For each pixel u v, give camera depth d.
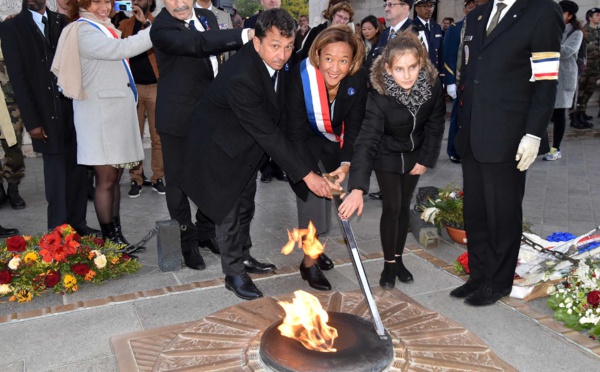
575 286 3.19
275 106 3.20
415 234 4.68
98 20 3.98
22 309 3.41
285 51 2.98
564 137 9.60
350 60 3.10
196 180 3.42
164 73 3.89
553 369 2.67
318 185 3.15
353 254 2.57
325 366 2.06
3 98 4.71
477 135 3.16
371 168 3.26
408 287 3.65
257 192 6.36
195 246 4.16
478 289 3.44
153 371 2.24
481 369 2.22
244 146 3.34
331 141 3.48
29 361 2.78
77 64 3.84
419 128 3.35
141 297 3.52
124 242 4.38
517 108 3.07
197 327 2.59
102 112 3.98
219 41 3.43
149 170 7.45
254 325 2.60
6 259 3.67
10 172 5.69
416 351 2.34
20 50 4.30
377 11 14.89
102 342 2.96
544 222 5.14
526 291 3.40
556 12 2.93
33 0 4.42
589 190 6.24
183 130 3.86
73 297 3.58
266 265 3.97
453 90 7.28
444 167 7.52
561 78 7.71
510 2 3.04
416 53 3.14
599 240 3.57
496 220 3.28
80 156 4.07
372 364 2.09
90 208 5.77
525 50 3.01
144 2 6.13
